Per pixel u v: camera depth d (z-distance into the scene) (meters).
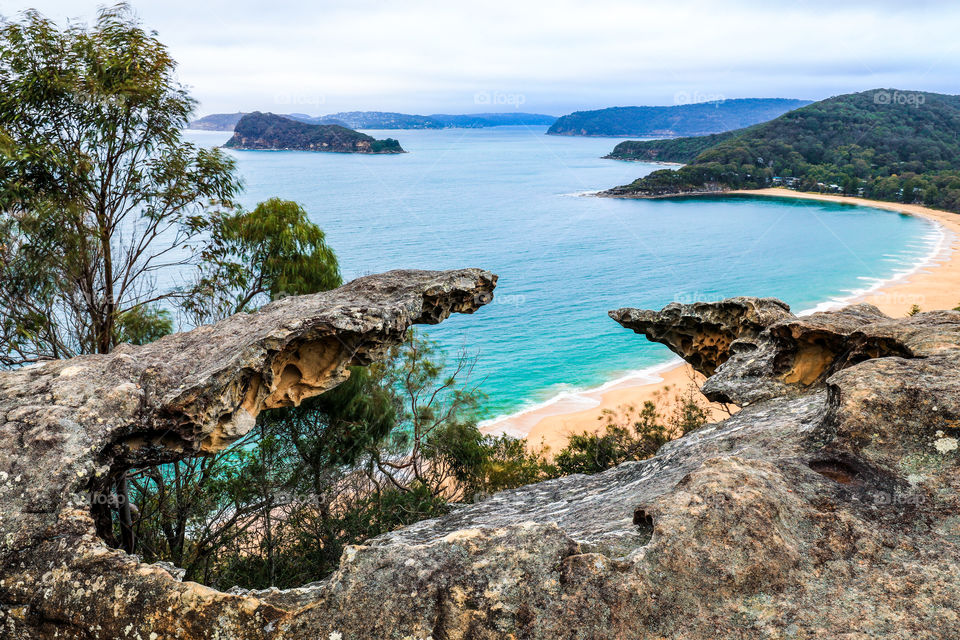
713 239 172.38
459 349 76.44
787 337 11.38
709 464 6.45
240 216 19.22
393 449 24.41
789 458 6.88
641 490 7.68
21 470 6.84
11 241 14.59
